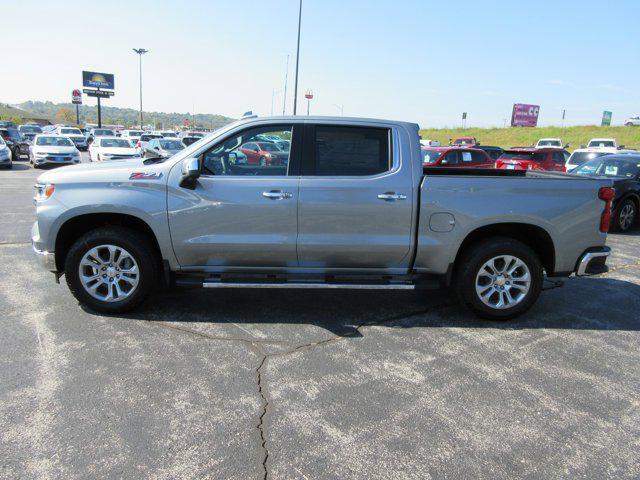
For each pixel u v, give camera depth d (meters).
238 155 4.64
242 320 4.77
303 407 3.27
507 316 4.86
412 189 4.58
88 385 3.46
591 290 6.11
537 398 3.46
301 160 4.60
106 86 63.00
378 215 4.57
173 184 4.51
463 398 3.44
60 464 2.65
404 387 3.57
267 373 3.72
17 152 27.20
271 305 5.22
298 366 3.85
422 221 4.60
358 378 3.68
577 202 4.73
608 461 2.81
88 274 4.72
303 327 4.64
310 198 4.50
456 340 4.44
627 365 4.02
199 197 4.50
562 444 2.95
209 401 3.31
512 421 3.18
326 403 3.33
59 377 3.56
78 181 4.54
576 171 11.64
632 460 2.82
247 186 4.51
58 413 3.11
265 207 4.50
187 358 3.92
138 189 4.52
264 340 4.32
